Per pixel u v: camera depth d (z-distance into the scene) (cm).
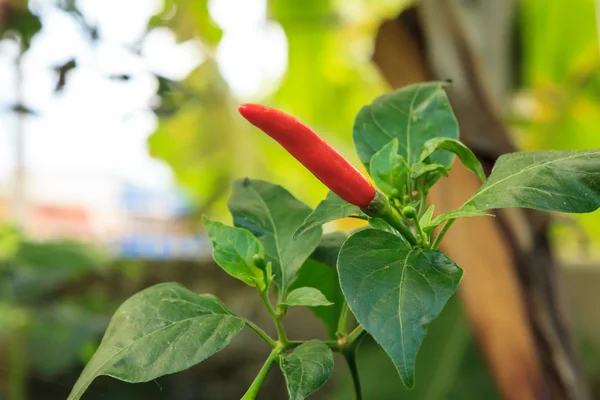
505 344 43
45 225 139
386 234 21
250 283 23
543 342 43
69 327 78
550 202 20
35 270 78
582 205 20
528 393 41
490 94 50
